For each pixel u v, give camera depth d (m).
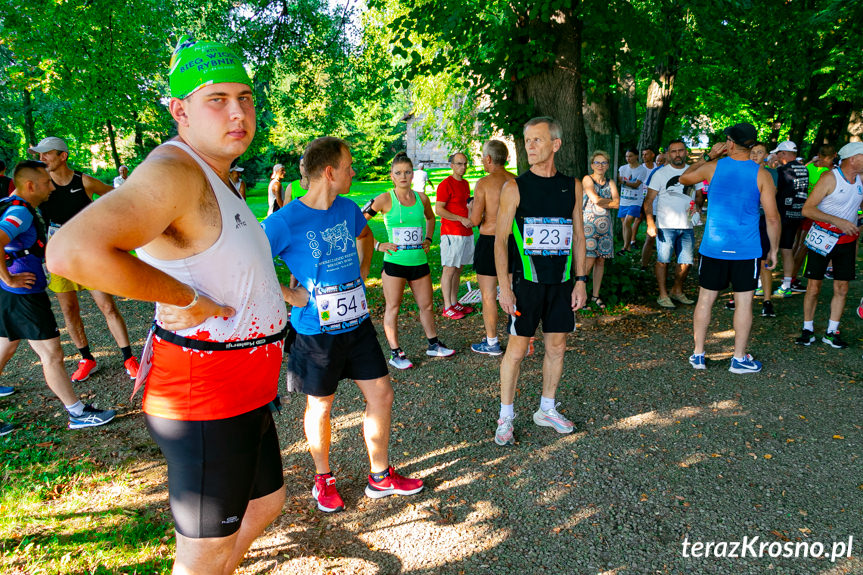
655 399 4.47
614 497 3.20
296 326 3.01
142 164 1.39
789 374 4.87
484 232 5.41
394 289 5.27
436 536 2.92
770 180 4.59
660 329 6.22
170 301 1.42
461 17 6.57
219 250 1.55
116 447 3.95
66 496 3.33
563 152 7.19
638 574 2.61
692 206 6.93
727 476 3.38
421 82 16.30
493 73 7.34
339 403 4.64
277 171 11.88
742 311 4.84
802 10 9.91
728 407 4.29
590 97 9.93
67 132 17.92
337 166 2.92
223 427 1.67
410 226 5.20
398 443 3.95
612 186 6.68
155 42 13.88
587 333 6.14
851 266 5.33
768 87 13.47
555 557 2.74
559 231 3.56
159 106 16.30
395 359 5.39
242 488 1.75
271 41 11.52
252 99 1.61
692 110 19.31
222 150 1.55
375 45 12.20
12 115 19.41
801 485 3.27
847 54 11.00
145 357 1.71
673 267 9.36
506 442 3.82
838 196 5.10
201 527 1.70
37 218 4.11
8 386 5.07
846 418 4.05
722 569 2.62
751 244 4.68
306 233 2.89
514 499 3.22
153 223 1.33
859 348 5.43
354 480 3.48
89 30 12.65
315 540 2.90
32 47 12.31
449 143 18.66
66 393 4.19
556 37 6.98
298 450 3.89
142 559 2.70
